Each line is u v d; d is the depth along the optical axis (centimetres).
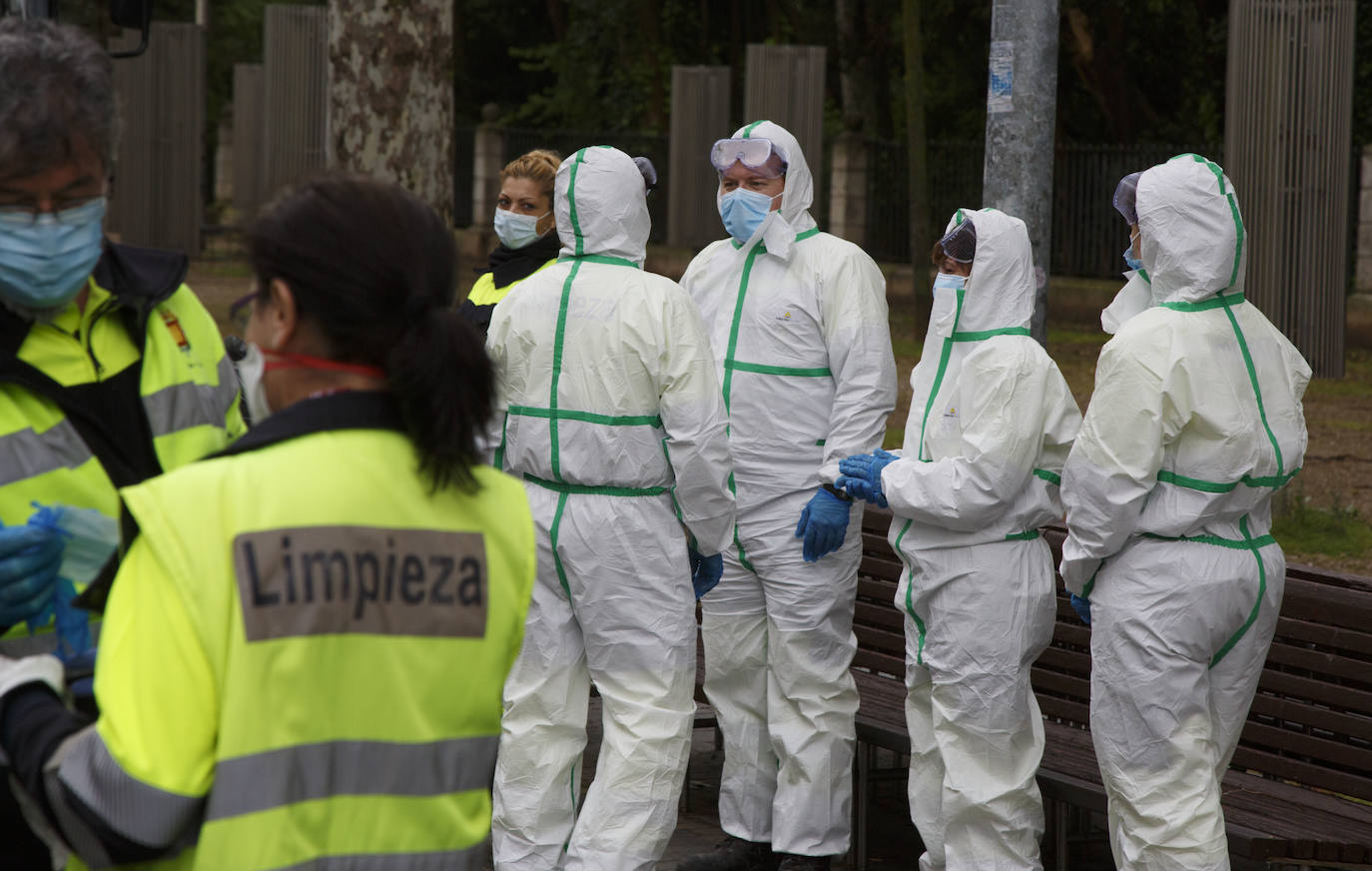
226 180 5475
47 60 357
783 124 3644
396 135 1556
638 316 722
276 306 336
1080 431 653
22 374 366
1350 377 2784
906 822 939
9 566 350
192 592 310
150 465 387
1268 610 664
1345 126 2369
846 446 789
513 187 862
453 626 342
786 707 806
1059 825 789
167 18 6134
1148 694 648
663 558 737
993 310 709
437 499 343
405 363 332
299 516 323
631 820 722
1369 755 719
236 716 311
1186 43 4184
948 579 709
